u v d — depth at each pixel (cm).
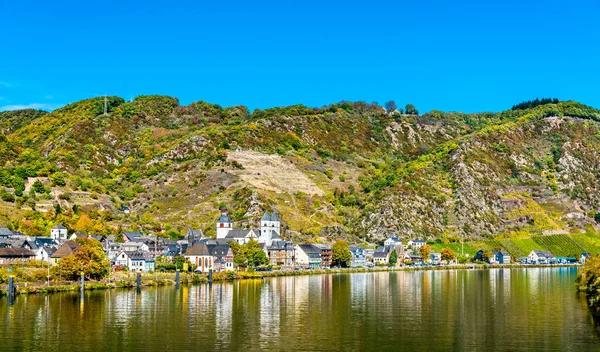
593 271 16112
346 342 10612
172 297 16112
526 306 14825
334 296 16788
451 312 13838
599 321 12538
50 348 10175
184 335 11150
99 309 13862
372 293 17662
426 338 10938
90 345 10381
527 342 10550
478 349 10062
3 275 16500
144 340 10738
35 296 15800
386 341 10681
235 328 11806
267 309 14150
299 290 18350
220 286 19400
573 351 9875
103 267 18562
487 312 13838
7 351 9988
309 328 11856
